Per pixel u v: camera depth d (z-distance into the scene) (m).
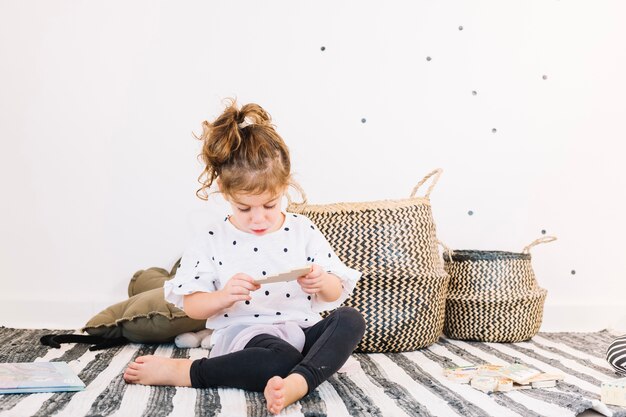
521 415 1.30
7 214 2.36
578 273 2.56
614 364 1.71
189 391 1.42
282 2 2.42
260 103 2.42
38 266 2.36
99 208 2.38
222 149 1.45
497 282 2.19
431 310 2.03
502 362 1.85
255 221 1.51
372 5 2.46
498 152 2.52
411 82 2.47
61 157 2.37
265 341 1.45
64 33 2.37
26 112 2.36
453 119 2.49
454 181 2.50
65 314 2.36
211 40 2.40
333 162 2.44
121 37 2.38
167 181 2.39
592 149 2.56
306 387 1.31
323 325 1.47
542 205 2.54
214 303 1.46
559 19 2.54
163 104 2.39
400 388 1.51
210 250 1.58
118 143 2.38
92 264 2.38
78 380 1.44
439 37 2.49
